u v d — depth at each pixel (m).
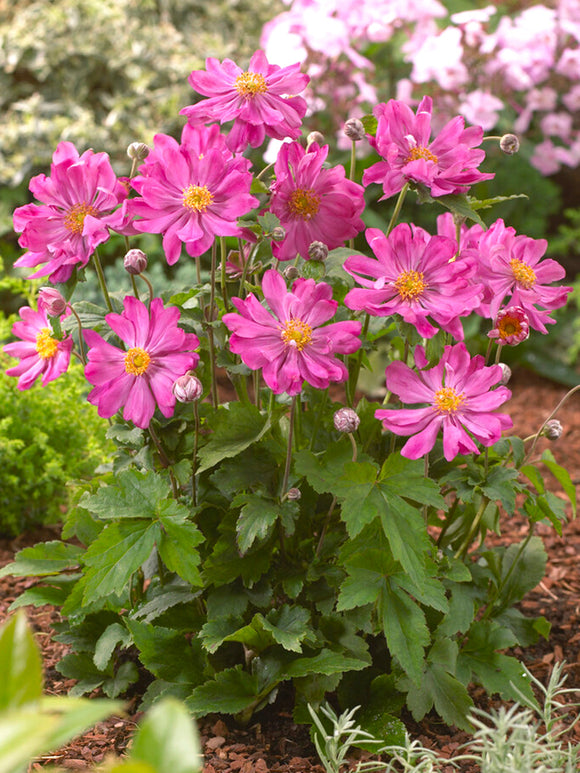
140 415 0.65
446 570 0.72
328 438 0.76
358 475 0.66
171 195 0.65
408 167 0.64
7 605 0.90
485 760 0.60
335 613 0.71
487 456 0.72
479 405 0.65
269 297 0.64
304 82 0.67
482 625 0.75
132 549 0.67
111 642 0.73
